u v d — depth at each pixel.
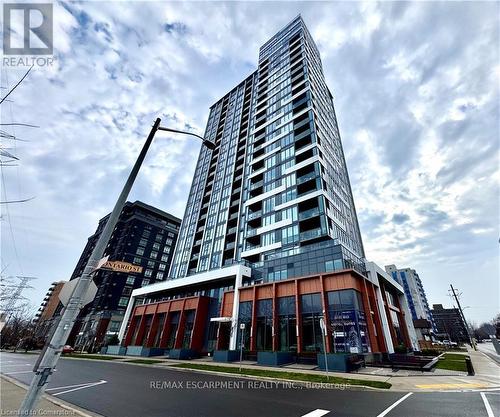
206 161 72.44
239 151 60.59
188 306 35.81
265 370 17.05
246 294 30.34
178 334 34.34
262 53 75.75
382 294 31.33
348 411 7.93
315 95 51.06
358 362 18.05
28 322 63.81
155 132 7.07
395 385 11.97
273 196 42.03
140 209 97.00
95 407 8.46
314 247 30.41
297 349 23.19
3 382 12.43
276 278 31.78
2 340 59.91
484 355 32.72
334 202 38.97
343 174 52.22
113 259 83.38
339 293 23.53
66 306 4.30
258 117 59.53
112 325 66.06
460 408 8.05
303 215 36.22
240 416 7.47
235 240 48.31
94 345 58.56
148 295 48.16
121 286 77.44
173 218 102.81
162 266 90.75
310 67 56.31
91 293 4.57
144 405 8.72
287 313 25.88
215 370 17.09
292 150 44.44
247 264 36.38
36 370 3.78
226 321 30.84
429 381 12.96
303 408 8.30
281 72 61.66
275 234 38.16
